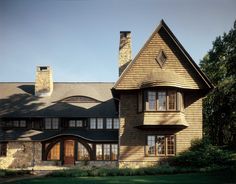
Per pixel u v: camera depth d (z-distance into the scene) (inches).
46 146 1497.3
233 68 1584.6
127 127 1214.9
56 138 1499.8
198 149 1173.7
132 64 1233.4
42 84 1694.1
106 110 1587.1
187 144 1196.5
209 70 1807.3
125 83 1224.2
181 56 1237.1
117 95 1268.5
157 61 1234.6
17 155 1485.0
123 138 1208.2
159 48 1244.5
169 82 1170.0
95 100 1644.9
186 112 1219.2
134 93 1234.0
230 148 1475.1
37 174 1167.6
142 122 1171.9
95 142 1497.3
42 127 1563.7
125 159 1194.6
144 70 1230.3
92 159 1483.8
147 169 1049.5
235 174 908.6
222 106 1670.8
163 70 1227.9
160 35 1252.5
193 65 1224.2
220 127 1743.4
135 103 1227.9
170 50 1242.6
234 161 1085.1
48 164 1475.1
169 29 1244.5
